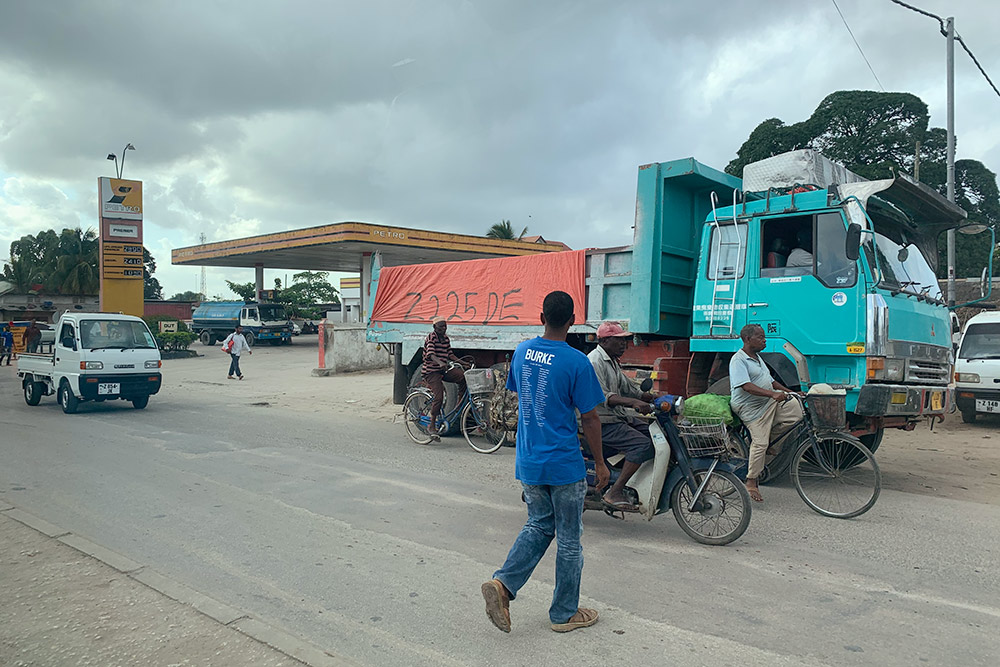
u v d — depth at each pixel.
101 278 30.55
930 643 3.68
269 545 5.30
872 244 6.86
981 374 11.44
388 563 4.92
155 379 13.49
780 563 4.97
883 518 6.13
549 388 3.73
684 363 8.34
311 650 3.50
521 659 3.51
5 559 4.84
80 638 3.64
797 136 26.30
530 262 9.74
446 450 9.45
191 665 3.36
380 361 23.16
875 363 6.68
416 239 29.89
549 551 5.27
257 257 35.25
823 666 3.43
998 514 6.25
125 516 6.05
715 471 5.43
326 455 8.96
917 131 24.83
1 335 27.02
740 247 7.61
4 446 9.38
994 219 24.64
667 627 3.88
